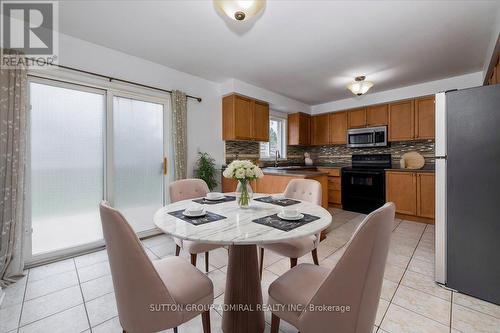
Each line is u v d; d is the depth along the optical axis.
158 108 3.25
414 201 3.82
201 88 3.72
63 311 1.64
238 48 2.74
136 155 3.04
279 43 2.62
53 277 2.09
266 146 5.17
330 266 2.32
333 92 4.52
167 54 2.91
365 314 0.93
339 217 4.11
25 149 2.18
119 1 1.92
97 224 2.75
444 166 1.87
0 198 2.01
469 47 2.69
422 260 2.41
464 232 1.80
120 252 0.96
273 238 1.08
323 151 5.81
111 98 2.79
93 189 2.72
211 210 1.65
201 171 3.51
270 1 1.91
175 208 1.71
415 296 1.80
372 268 0.88
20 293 1.85
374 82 3.91
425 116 3.94
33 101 2.31
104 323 1.53
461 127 1.78
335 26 2.27
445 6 1.97
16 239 2.07
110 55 2.75
